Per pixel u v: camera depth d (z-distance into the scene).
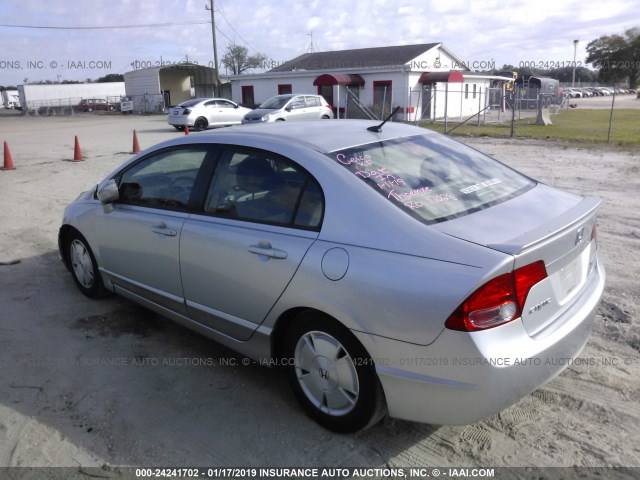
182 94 50.69
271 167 3.18
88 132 25.09
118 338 4.12
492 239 2.53
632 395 3.23
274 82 35.91
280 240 2.96
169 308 3.83
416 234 2.60
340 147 3.17
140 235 3.84
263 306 3.07
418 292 2.45
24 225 7.38
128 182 4.10
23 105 55.84
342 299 2.67
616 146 15.22
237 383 3.51
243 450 2.88
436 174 3.18
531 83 39.88
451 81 29.89
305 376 3.06
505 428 2.99
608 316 4.22
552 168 11.30
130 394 3.40
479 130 22.62
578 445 2.84
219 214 3.37
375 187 2.86
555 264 2.64
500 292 2.38
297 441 2.95
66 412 3.22
